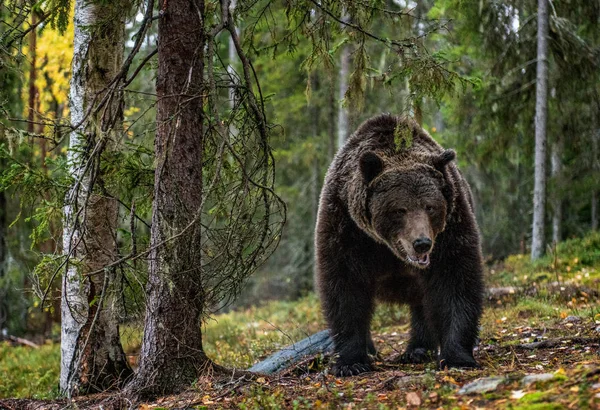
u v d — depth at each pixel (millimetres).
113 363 9953
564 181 25359
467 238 8648
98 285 9781
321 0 8750
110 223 9852
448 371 7484
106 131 7879
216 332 18906
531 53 23297
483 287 8781
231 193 8133
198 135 8055
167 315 7828
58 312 25922
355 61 8945
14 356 19234
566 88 23266
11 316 24688
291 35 9547
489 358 8938
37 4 8914
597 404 5027
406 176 8195
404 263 9133
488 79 22859
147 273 8234
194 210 7906
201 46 8047
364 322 9141
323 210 9227
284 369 9875
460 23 22062
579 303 14938
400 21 9078
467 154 24812
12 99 18719
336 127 29656
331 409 6438
